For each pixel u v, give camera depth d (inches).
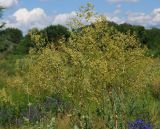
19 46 1594.5
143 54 340.8
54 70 372.2
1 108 535.2
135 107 468.1
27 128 437.4
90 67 330.6
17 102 582.6
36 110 499.2
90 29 333.1
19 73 679.7
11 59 1421.0
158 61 773.3
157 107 507.2
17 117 519.2
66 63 364.2
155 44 1407.5
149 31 1460.4
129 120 428.8
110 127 349.7
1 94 568.1
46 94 509.0
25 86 462.6
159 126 431.2
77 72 345.4
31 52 412.5
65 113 459.5
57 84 372.8
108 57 325.1
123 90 349.4
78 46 339.3
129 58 332.8
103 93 338.0
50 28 1034.7
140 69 345.4
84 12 339.0
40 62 385.1
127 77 339.0
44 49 389.1
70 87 355.3
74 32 344.5
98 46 334.3
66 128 404.5
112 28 337.1
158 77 608.7
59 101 503.2
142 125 415.8
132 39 335.0
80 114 356.5
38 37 397.1
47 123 422.6
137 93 362.6
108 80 325.4
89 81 334.0
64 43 353.4
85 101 354.9
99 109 368.5
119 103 351.9
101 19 333.1
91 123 356.2
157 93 575.5
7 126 492.7
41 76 387.2
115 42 329.4
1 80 816.9
